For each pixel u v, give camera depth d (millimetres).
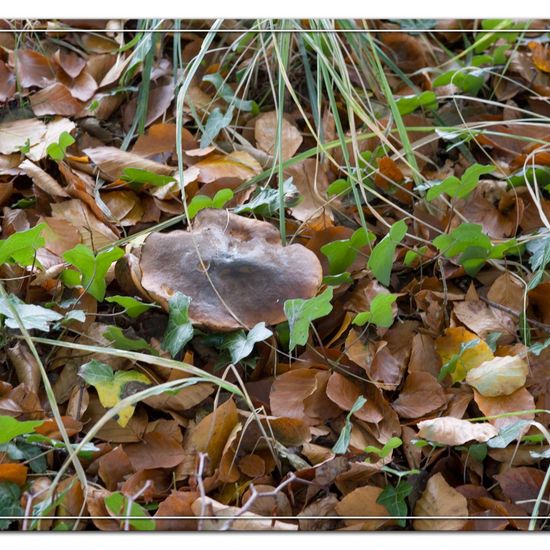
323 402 1263
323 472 1218
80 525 1187
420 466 1243
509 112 1530
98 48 1532
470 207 1421
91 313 1292
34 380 1252
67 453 1219
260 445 1237
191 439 1225
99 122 1470
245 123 1498
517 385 1267
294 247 1279
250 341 1228
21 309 1239
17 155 1406
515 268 1390
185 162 1426
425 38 1600
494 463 1253
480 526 1208
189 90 1502
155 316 1309
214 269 1258
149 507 1201
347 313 1309
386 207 1432
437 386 1272
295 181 1419
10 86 1470
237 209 1356
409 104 1491
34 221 1369
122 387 1240
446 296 1342
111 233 1356
